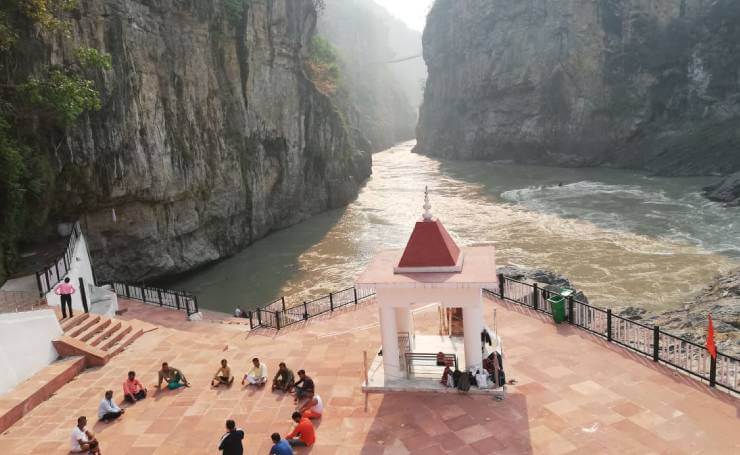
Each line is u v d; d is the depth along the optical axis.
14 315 14.28
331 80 69.62
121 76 28.30
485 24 91.94
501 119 90.56
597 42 75.31
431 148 109.81
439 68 108.62
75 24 26.16
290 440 11.16
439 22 107.31
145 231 31.42
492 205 52.91
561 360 14.05
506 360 14.20
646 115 71.69
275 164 46.16
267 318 23.09
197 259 35.25
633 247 35.41
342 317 18.72
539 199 54.03
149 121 30.52
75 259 22.92
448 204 54.75
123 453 11.12
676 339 13.97
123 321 18.61
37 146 24.89
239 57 40.22
